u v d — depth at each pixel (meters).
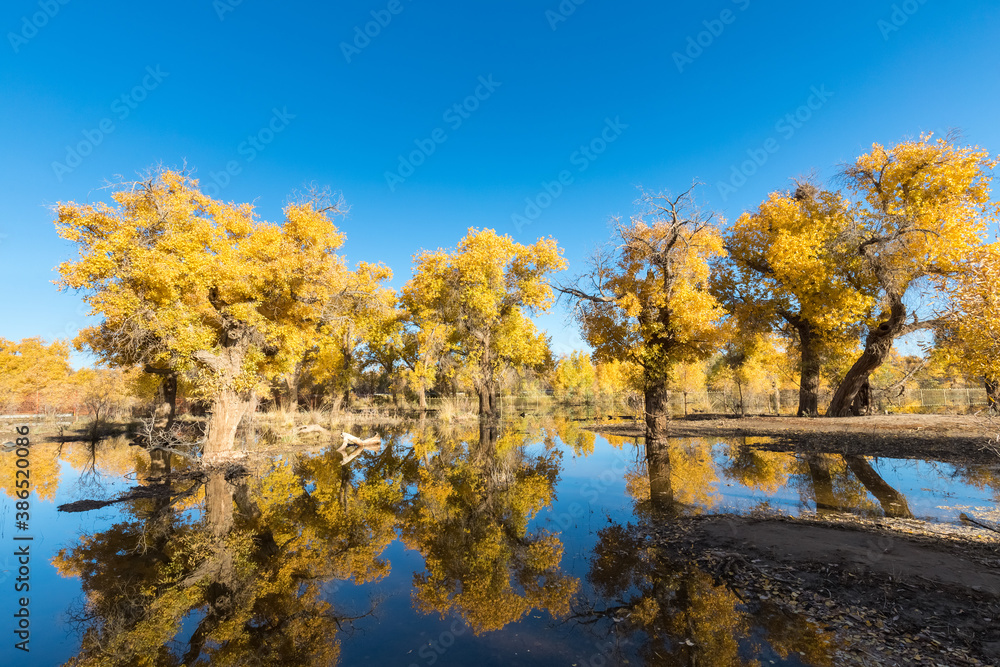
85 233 12.59
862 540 6.66
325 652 4.45
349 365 34.09
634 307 15.45
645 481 11.91
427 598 5.71
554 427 26.92
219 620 5.19
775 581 5.55
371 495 11.51
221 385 15.78
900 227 18.36
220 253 14.41
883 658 3.87
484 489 11.94
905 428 16.72
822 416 22.61
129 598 5.79
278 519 9.43
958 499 8.87
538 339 34.69
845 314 20.03
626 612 5.08
